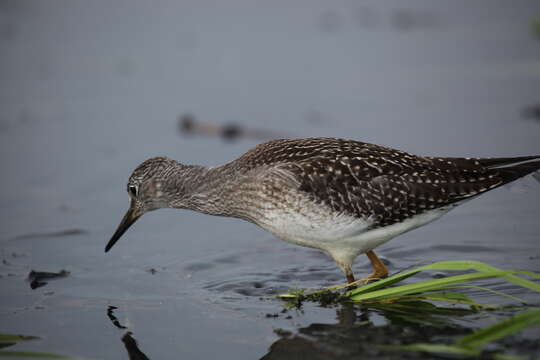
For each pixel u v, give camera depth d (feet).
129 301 34.40
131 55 78.07
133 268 38.63
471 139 53.72
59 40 82.43
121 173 52.65
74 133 60.59
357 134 56.34
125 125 61.93
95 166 54.13
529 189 37.32
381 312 32.04
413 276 36.35
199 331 30.99
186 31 84.07
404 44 77.30
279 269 38.24
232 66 74.23
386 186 34.14
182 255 40.37
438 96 63.67
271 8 90.68
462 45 76.07
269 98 65.62
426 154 51.34
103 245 41.98
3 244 41.91
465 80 67.21
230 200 36.40
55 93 69.67
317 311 32.50
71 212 46.78
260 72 72.23
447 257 38.32
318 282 36.52
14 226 44.52
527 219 42.50
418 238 41.27
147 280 37.01
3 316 32.89
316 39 80.12
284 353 28.71
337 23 84.74
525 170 34.30
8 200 48.57
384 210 34.17
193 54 77.71
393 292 31.65
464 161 34.99
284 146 36.37
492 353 27.17
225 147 56.75
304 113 61.62
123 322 32.07
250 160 36.29
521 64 69.92
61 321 32.35
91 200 48.57
